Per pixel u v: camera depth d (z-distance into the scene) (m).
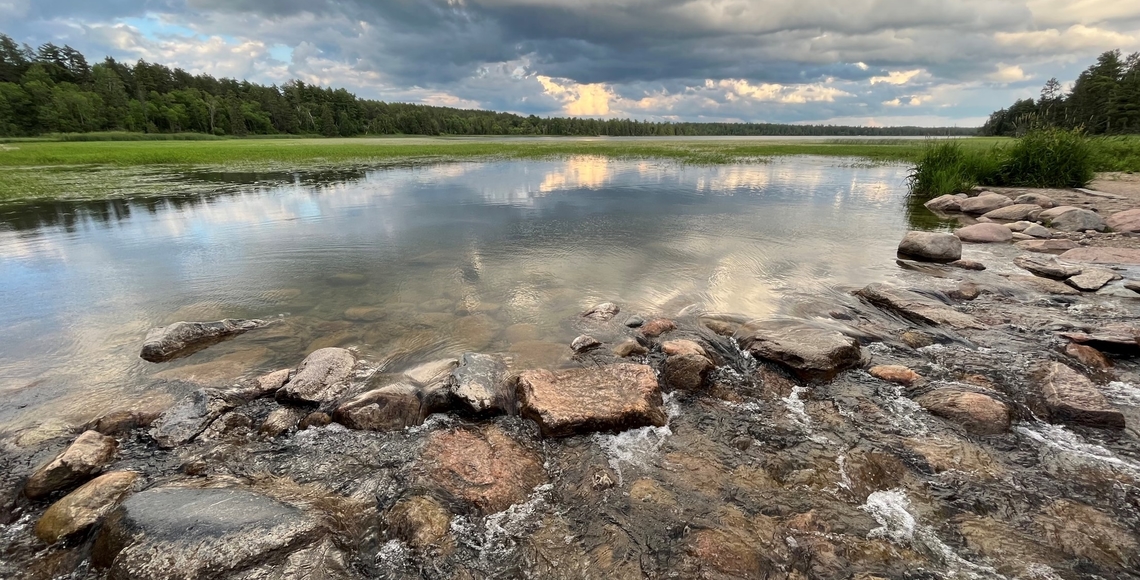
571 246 11.37
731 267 9.73
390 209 16.09
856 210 15.94
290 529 3.24
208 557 2.99
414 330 6.85
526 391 4.97
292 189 20.73
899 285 8.48
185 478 3.98
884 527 3.45
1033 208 13.88
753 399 5.19
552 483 3.99
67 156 35.34
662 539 3.38
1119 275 8.60
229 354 6.11
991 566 3.14
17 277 9.13
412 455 4.29
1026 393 5.08
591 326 6.94
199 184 22.23
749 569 3.11
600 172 27.61
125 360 5.98
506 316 7.34
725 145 57.34
